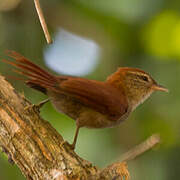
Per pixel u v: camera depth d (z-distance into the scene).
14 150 7.69
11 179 11.28
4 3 12.66
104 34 14.29
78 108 9.09
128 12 13.23
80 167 7.55
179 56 13.89
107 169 7.56
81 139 12.41
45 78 8.07
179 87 13.09
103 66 14.03
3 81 8.26
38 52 12.79
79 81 8.81
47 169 7.54
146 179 12.09
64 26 14.03
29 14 12.79
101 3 13.60
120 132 12.87
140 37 14.16
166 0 13.35
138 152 6.87
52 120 12.62
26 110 8.07
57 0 13.90
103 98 9.20
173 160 12.31
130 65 13.98
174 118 13.06
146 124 13.17
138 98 11.12
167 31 13.96
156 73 13.50
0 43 12.29
